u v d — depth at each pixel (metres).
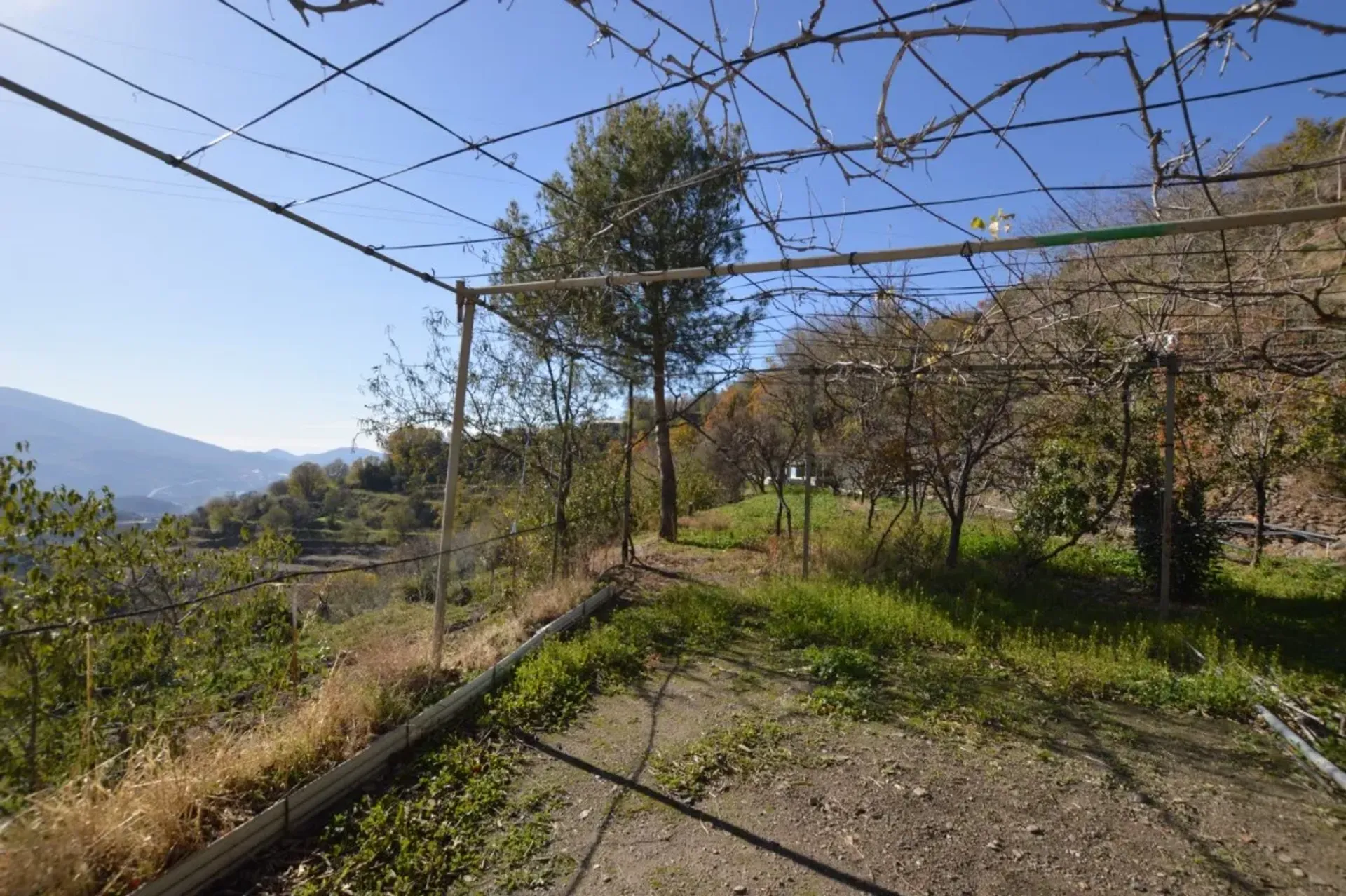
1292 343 6.67
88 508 4.30
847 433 11.49
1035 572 9.29
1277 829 3.48
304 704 4.27
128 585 4.53
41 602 3.84
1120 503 9.33
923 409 9.21
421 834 3.34
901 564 9.12
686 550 11.73
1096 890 3.00
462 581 10.46
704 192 10.54
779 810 3.62
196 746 3.71
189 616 4.66
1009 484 10.84
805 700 5.05
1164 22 2.17
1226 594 8.20
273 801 3.39
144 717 4.19
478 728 4.49
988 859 3.21
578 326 8.76
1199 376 8.57
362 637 7.69
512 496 9.48
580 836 3.38
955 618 6.97
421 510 12.33
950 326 7.36
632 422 10.50
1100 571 9.59
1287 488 11.13
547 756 4.20
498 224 9.16
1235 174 2.79
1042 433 9.19
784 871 3.10
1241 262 5.95
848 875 3.08
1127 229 3.18
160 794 3.05
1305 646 6.24
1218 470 9.32
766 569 9.66
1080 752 4.29
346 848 3.22
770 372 9.16
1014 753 4.26
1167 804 3.69
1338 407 8.52
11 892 2.54
